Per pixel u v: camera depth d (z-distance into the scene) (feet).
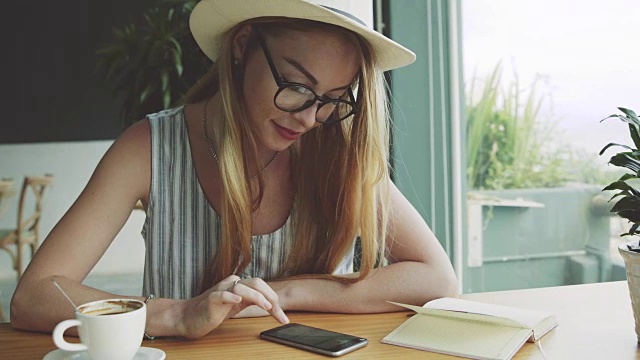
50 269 3.83
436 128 8.13
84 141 15.39
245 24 3.96
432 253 4.46
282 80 3.78
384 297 4.10
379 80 4.30
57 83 15.78
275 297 3.59
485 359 3.14
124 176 4.26
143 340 3.49
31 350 3.36
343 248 4.49
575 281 7.04
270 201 4.57
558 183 7.17
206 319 3.39
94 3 15.69
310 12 3.62
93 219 4.05
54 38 15.67
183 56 9.46
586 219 6.87
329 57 3.75
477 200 8.08
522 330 3.41
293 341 3.39
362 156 4.29
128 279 13.43
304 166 4.54
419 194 8.13
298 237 4.59
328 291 4.08
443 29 8.07
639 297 3.36
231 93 4.10
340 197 4.43
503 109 7.65
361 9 6.79
